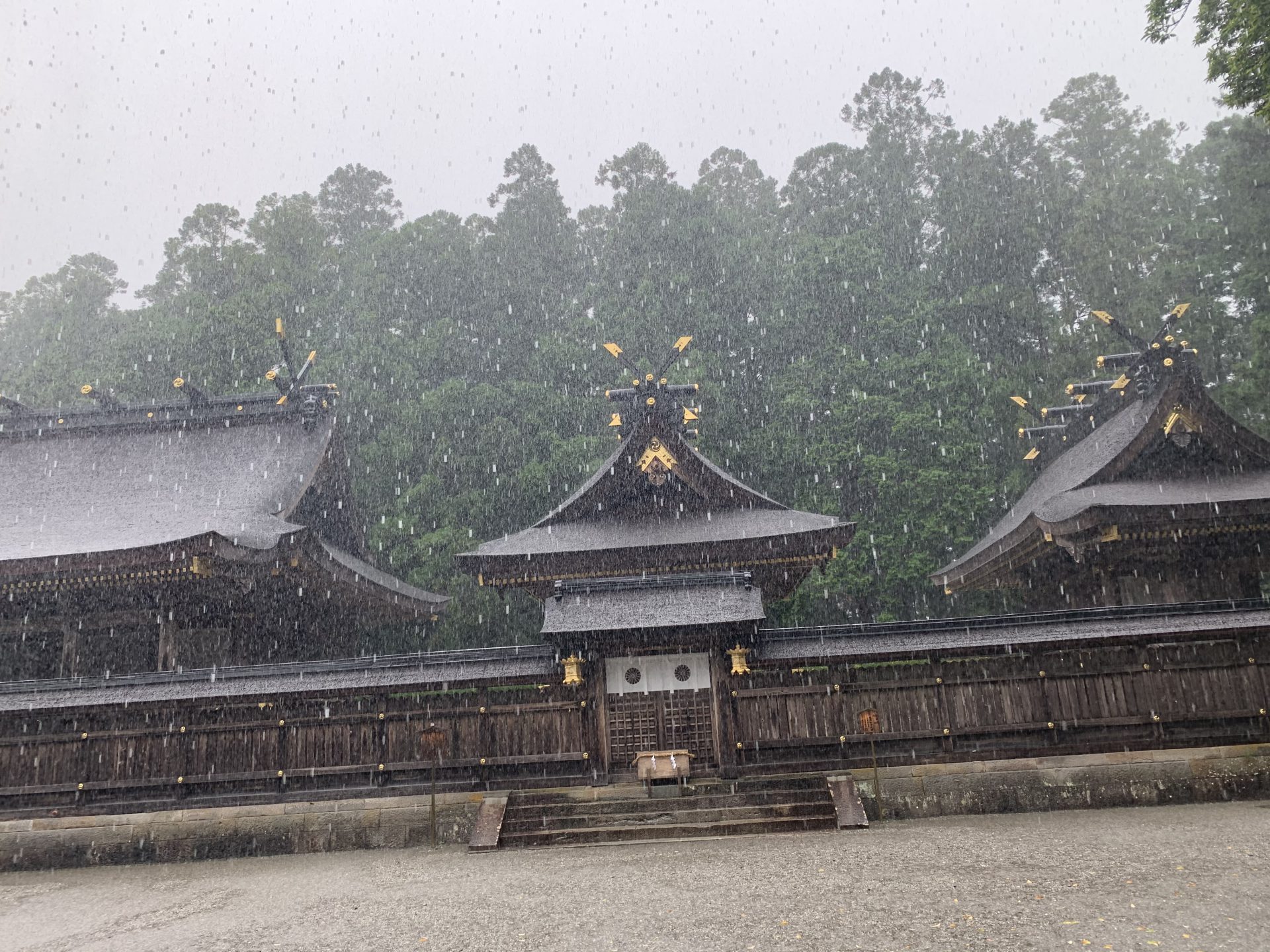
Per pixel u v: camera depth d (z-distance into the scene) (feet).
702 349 137.28
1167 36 71.77
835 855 41.09
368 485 120.98
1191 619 56.03
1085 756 53.98
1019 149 165.78
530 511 119.44
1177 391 72.18
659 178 171.53
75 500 84.53
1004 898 31.86
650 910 33.53
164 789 57.57
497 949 30.45
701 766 57.26
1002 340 139.85
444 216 166.20
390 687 57.21
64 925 40.47
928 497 110.52
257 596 76.89
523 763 56.59
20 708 58.08
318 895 41.70
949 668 56.18
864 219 163.02
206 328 135.44
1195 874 33.40
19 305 197.67
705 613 57.16
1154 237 140.87
